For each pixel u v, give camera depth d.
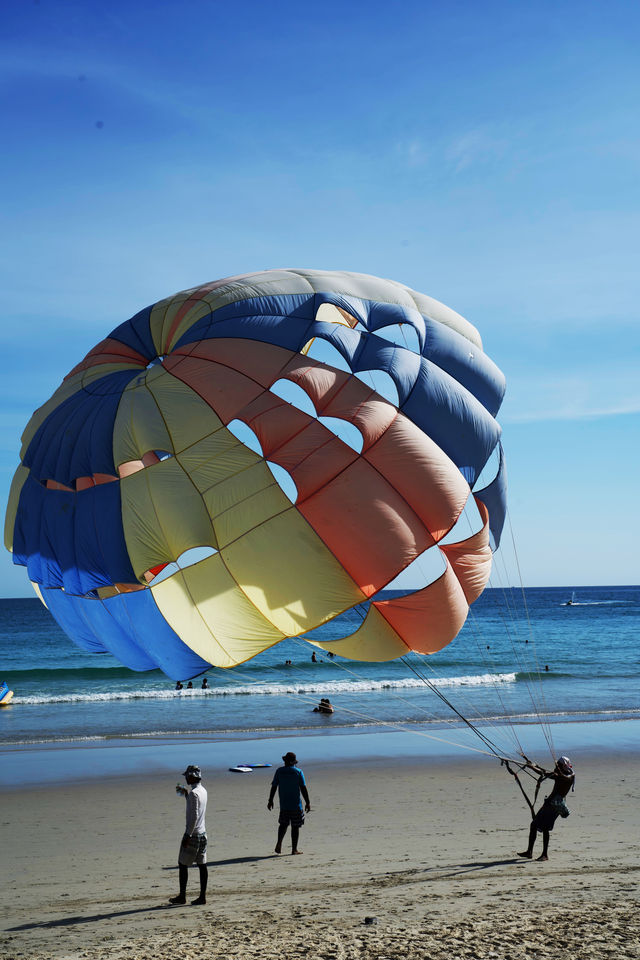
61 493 10.87
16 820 14.49
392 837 12.90
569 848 11.88
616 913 7.49
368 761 19.50
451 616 10.34
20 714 28.50
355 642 10.30
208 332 10.93
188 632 10.13
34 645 63.09
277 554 9.88
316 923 7.75
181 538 9.81
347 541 9.88
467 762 19.36
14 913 9.41
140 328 12.28
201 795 9.59
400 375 10.43
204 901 9.32
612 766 18.86
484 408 11.29
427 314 11.88
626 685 37.31
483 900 8.45
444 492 10.12
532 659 52.06
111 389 11.12
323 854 11.84
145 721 26.53
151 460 12.12
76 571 10.42
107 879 10.96
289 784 12.08
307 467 10.02
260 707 29.75
